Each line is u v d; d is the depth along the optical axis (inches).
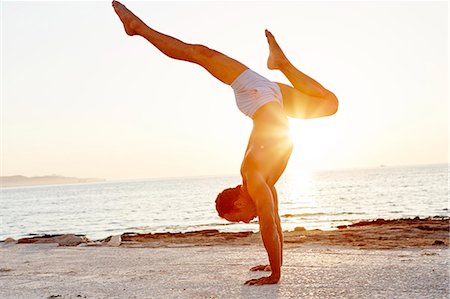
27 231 1338.6
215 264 277.1
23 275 270.4
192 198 3093.0
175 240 446.0
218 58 205.6
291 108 213.3
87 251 370.3
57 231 1283.2
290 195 2623.0
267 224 200.7
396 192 2399.1
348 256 285.6
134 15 215.3
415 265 245.0
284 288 202.7
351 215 1216.2
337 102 211.5
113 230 1206.9
